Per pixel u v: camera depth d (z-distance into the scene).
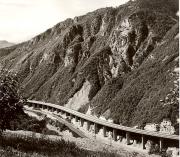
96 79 163.62
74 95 165.75
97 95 144.50
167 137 87.50
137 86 126.88
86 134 117.31
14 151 16.16
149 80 125.25
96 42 199.12
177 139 85.38
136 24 173.38
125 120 114.00
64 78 190.62
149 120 103.75
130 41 168.75
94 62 172.25
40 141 21.12
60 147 19.58
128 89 128.75
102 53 174.12
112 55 171.50
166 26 170.25
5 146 17.53
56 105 167.38
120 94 129.00
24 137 22.53
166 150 87.88
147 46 160.50
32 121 62.44
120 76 148.38
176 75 113.69
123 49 168.38
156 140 93.81
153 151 88.31
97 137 113.19
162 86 115.19
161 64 131.12
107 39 189.75
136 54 162.25
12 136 23.16
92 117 126.50
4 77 23.11
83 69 173.12
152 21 174.88
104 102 134.75
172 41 146.62
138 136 100.44
